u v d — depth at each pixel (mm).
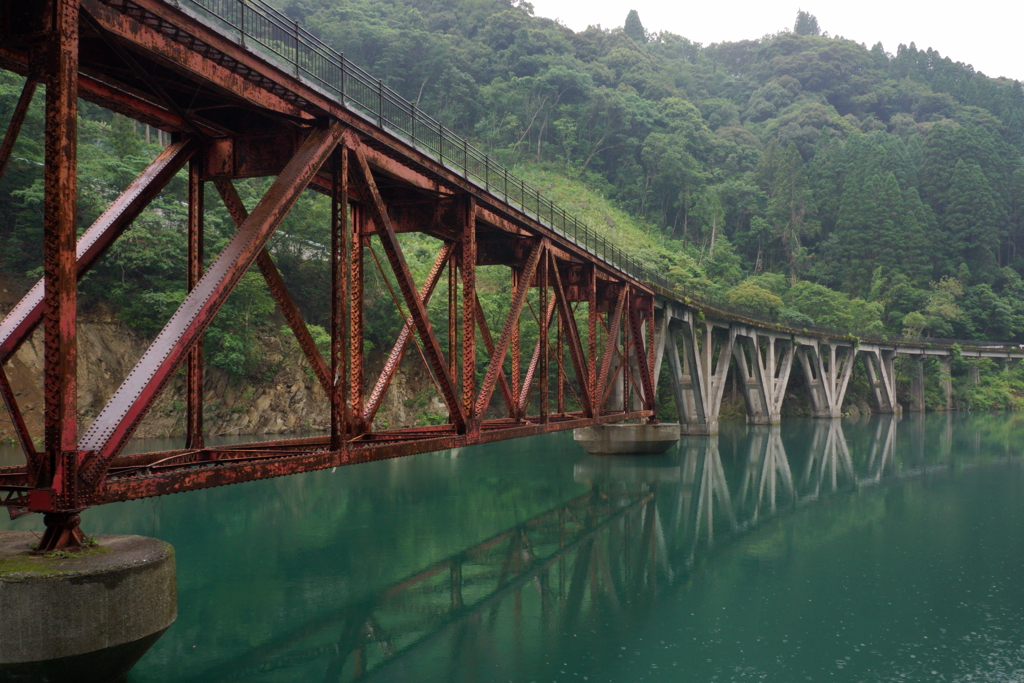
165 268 44031
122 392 8797
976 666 13062
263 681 11945
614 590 17641
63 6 7836
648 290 39188
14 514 8391
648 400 40531
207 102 12008
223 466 10086
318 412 50438
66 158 7777
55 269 7707
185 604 15625
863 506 28297
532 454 43312
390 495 29141
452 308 21094
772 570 19469
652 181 132375
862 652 13664
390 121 15023
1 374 8094
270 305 49031
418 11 133250
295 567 18578
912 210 125750
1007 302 125500
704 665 13055
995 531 24109
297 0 114000
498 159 117500
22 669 7789
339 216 12805
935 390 107375
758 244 127312
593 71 152000
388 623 14953
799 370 89812
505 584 17891
